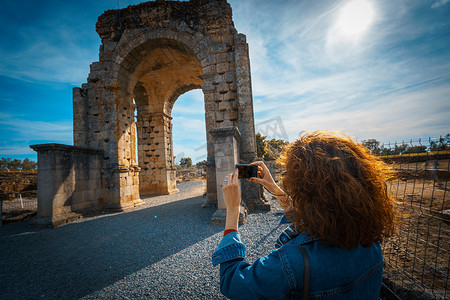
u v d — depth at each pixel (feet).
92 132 31.42
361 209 1.96
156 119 47.85
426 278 7.63
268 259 2.18
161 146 47.16
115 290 9.75
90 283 10.52
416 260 9.11
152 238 16.70
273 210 23.89
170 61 40.19
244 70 28.60
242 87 28.35
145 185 46.39
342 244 2.02
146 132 47.75
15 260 13.78
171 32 31.94
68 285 10.45
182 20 32.04
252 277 2.06
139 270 11.54
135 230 19.19
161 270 11.37
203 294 9.04
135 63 35.27
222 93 29.86
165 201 36.14
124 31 32.65
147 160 47.01
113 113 31.24
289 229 2.76
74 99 31.53
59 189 23.40
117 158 30.35
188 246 14.60
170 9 32.42
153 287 9.78
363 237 2.03
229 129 20.36
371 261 2.25
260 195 25.55
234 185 2.94
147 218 23.58
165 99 48.03
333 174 2.10
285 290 1.95
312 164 2.25
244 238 15.14
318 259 2.00
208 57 30.40
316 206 2.10
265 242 14.11
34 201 33.53
